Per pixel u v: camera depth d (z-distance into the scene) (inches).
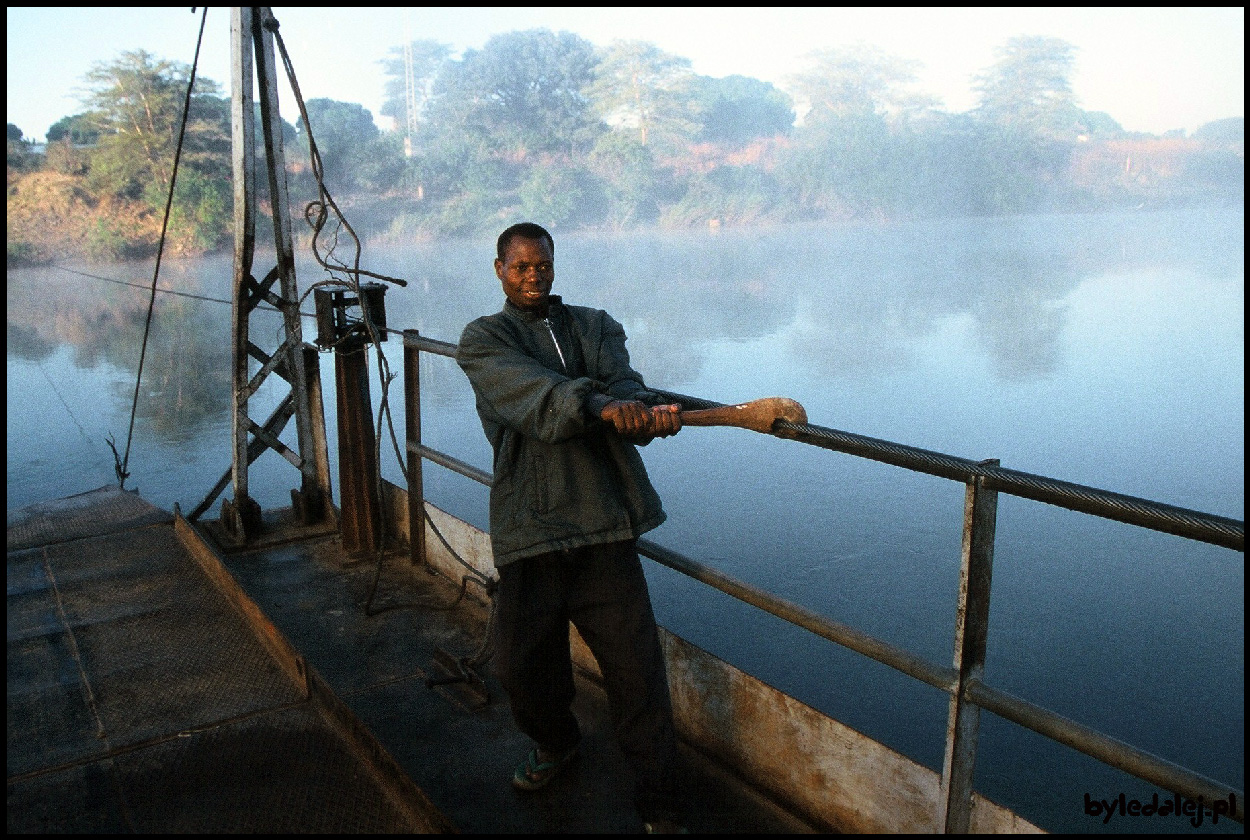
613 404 70.3
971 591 66.8
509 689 82.3
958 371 728.3
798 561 314.8
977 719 70.2
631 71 3161.9
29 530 176.1
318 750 100.1
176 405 613.0
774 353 846.5
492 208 2647.6
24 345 1005.8
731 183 2979.8
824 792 82.1
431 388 623.5
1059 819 175.2
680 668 96.8
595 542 77.2
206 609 137.9
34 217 2087.8
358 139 2682.1
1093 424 537.0
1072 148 3479.3
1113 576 301.6
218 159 2154.3
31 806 90.4
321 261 151.6
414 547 150.9
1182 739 209.6
